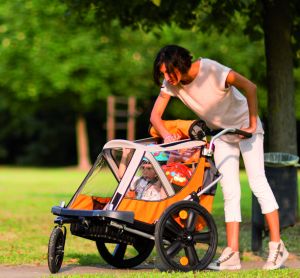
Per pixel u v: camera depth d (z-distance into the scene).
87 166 49.56
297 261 10.74
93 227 8.97
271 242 9.60
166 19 16.67
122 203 8.82
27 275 9.18
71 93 45.34
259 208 11.38
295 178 11.67
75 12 16.33
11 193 26.17
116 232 9.02
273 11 14.86
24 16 41.41
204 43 38.91
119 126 56.06
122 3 15.74
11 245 12.44
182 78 8.99
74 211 8.77
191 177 9.30
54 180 34.62
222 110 9.34
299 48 16.14
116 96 44.38
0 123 58.41
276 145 14.96
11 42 41.56
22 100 46.41
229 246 9.75
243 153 9.66
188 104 9.37
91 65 41.91
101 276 8.60
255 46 38.25
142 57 41.94
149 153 9.03
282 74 14.91
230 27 17.39
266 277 8.62
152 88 44.09
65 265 10.19
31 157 59.56
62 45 41.62
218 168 9.73
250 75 38.34
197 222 9.26
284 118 14.93
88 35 41.50
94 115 56.72
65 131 59.28
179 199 9.17
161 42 41.22
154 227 9.00
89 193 9.30
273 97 14.98
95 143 59.72
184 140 9.30
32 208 20.12
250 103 9.20
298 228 14.38
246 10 17.11
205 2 15.96
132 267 10.08
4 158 62.59
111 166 9.48
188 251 9.16
